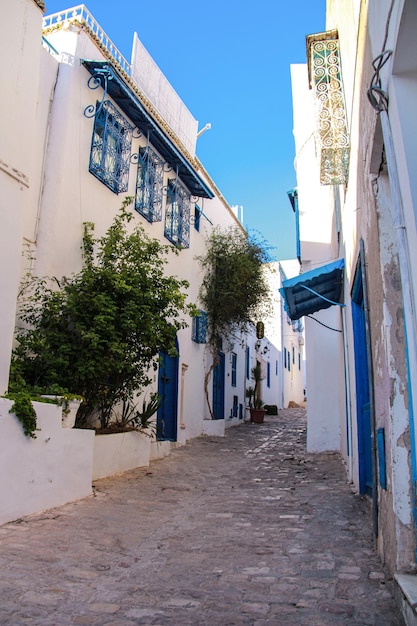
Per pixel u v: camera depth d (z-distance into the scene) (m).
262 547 5.03
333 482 8.57
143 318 8.23
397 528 3.79
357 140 5.81
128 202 9.43
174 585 4.08
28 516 5.86
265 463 10.88
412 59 3.44
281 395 31.92
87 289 8.16
